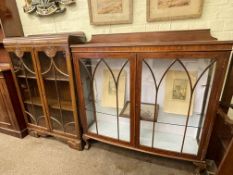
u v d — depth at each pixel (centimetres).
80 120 143
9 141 166
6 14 158
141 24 133
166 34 125
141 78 107
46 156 144
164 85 115
